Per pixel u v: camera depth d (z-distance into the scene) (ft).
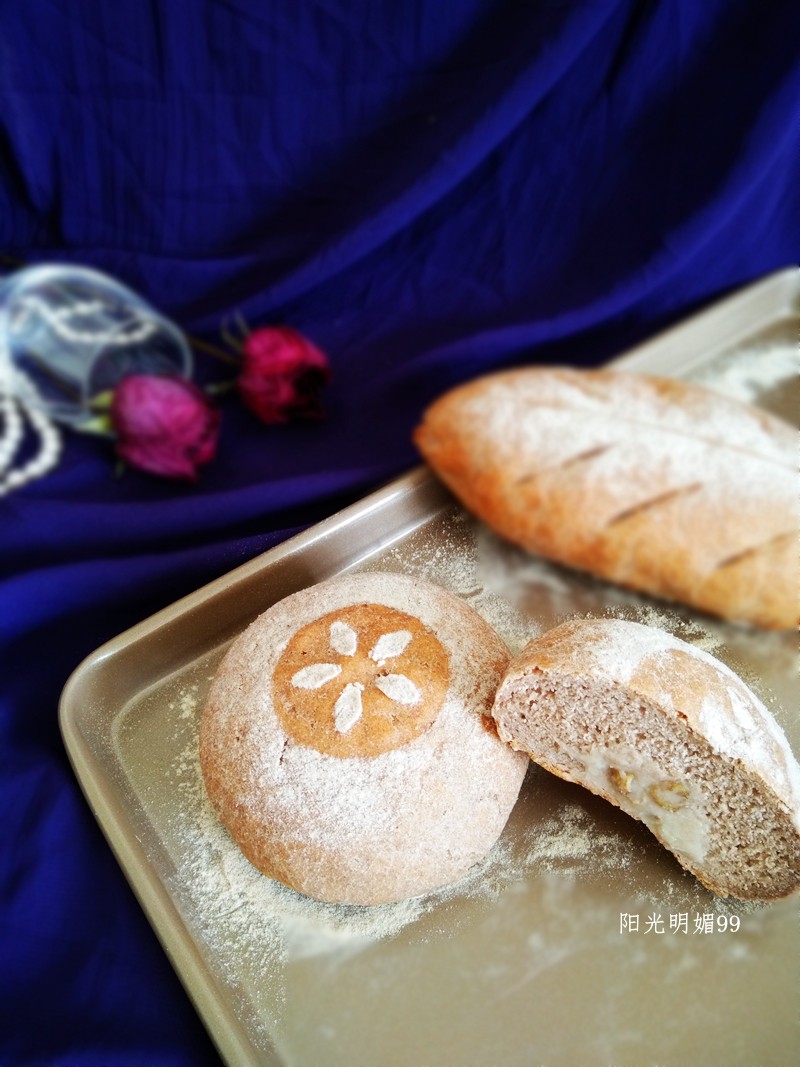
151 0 1.33
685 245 1.30
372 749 0.90
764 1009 0.84
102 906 0.95
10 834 0.99
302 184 1.48
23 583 1.14
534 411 1.10
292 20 1.34
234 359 1.36
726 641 1.08
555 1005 0.86
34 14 1.36
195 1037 0.86
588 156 1.38
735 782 0.85
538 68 1.24
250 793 0.91
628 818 0.96
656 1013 0.85
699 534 1.02
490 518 1.12
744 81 1.29
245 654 1.01
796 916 0.90
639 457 1.05
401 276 1.43
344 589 1.05
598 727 0.89
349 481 1.21
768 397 1.31
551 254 1.41
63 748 1.07
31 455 1.28
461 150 1.29
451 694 0.93
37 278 1.43
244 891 0.93
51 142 1.49
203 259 1.48
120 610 1.20
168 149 1.47
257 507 1.21
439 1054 0.84
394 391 1.32
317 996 0.87
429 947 0.89
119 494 1.26
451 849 0.89
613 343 1.43
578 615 1.11
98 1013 0.87
